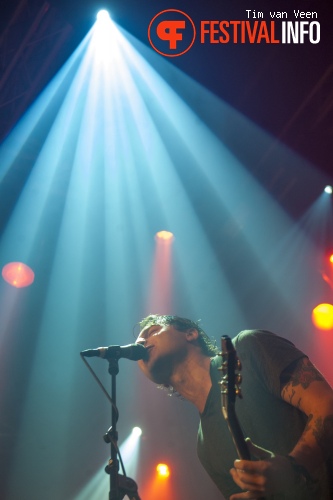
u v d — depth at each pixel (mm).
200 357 2979
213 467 2877
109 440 2914
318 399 2414
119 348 3045
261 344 2658
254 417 2643
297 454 2244
